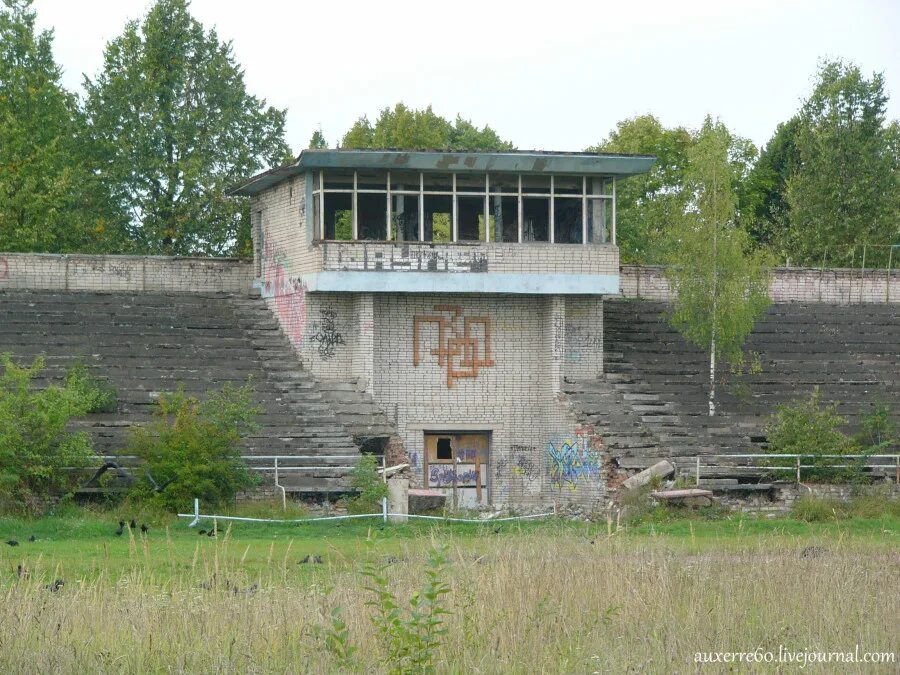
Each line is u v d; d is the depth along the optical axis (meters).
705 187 45.41
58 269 46.94
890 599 21.58
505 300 45.38
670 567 22.80
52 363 41.62
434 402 44.66
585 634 19.20
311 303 43.78
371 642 18.16
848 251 71.31
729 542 30.94
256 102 65.56
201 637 18.39
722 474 40.84
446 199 46.00
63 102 61.38
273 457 37.50
